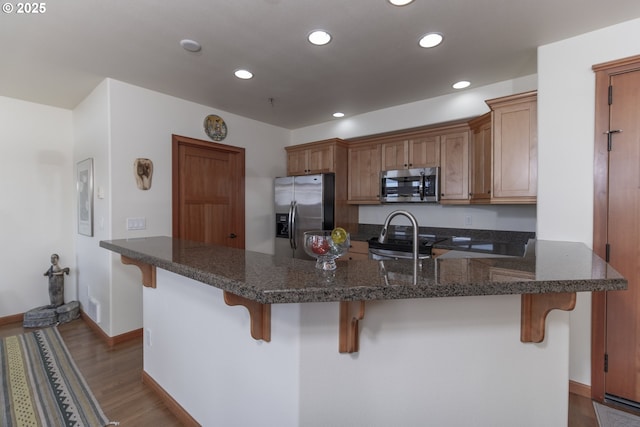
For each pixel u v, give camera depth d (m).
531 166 2.39
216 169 3.76
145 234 3.05
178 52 2.32
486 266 1.16
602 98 1.97
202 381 1.65
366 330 1.16
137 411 1.89
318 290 0.85
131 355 2.64
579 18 1.87
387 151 3.78
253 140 4.12
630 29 1.90
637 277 1.90
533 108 2.38
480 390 1.24
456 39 2.12
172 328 1.90
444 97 3.21
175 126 3.27
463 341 1.22
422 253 3.12
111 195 2.81
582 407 1.94
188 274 1.15
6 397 2.02
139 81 2.86
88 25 1.96
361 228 4.43
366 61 2.46
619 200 1.94
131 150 2.94
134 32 2.04
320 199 3.80
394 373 1.19
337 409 1.15
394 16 1.87
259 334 1.23
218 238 3.77
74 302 3.60
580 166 2.06
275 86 2.97
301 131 4.58
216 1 1.73
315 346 1.12
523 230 3.16
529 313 1.24
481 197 2.94
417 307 1.19
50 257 3.62
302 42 2.17
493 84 2.90
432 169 3.37
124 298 2.94
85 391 2.10
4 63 2.49
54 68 2.59
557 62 2.13
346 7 1.79
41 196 3.56
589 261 1.27
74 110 3.67
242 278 0.99
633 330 1.93
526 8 1.78
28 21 1.91
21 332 3.11
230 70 2.63
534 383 1.27
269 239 4.36
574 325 2.08
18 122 3.40
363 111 3.75
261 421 1.29
